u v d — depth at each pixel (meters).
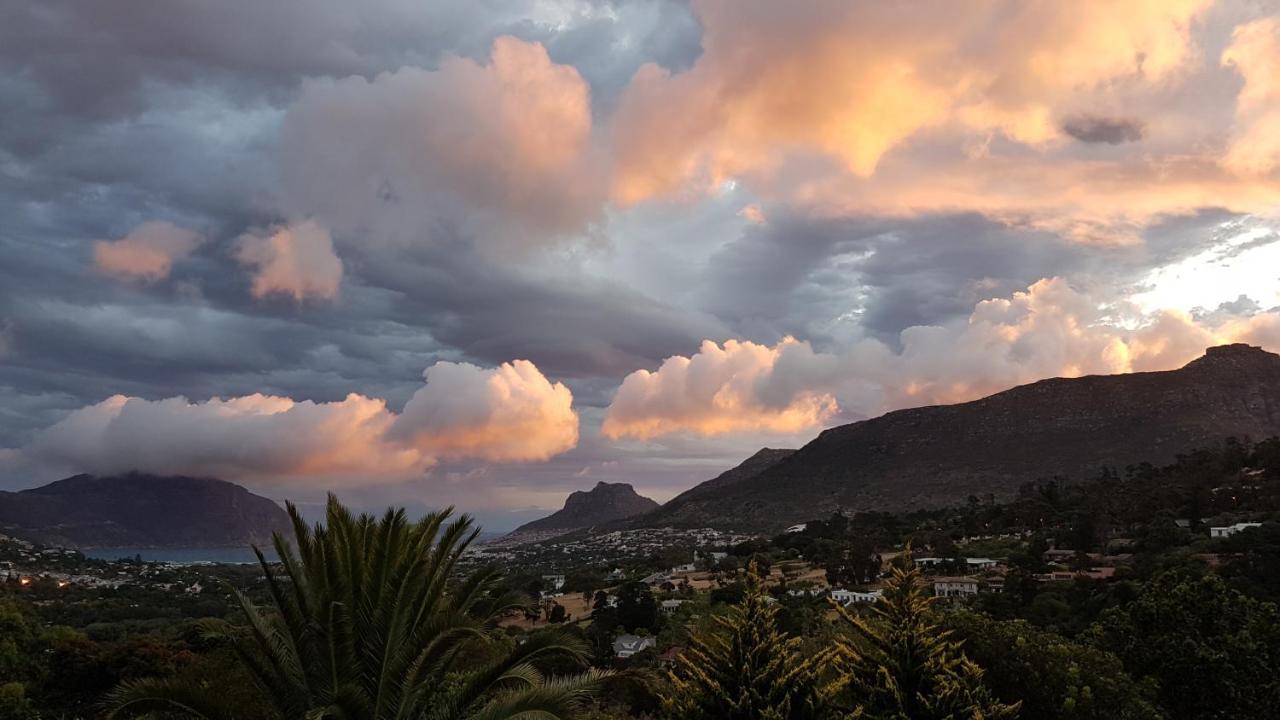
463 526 16.16
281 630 15.33
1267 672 28.02
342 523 15.50
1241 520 106.00
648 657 71.81
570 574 190.50
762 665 17.14
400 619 14.79
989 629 24.91
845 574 121.19
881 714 18.45
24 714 37.78
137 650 45.16
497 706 14.20
